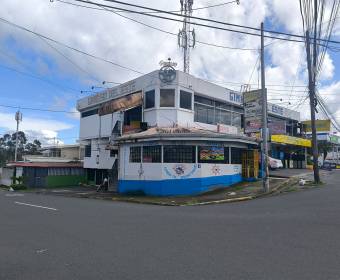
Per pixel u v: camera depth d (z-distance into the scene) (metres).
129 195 22.92
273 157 38.28
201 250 7.36
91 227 10.34
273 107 37.44
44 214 13.48
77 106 35.50
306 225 9.78
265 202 15.80
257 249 7.34
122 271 6.07
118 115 28.86
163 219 11.71
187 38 31.48
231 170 24.09
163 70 25.30
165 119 25.06
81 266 6.40
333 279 5.49
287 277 5.60
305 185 22.23
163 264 6.42
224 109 29.83
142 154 23.16
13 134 74.62
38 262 6.71
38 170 36.00
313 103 23.67
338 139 56.53
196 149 22.33
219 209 14.30
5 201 19.62
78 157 47.16
